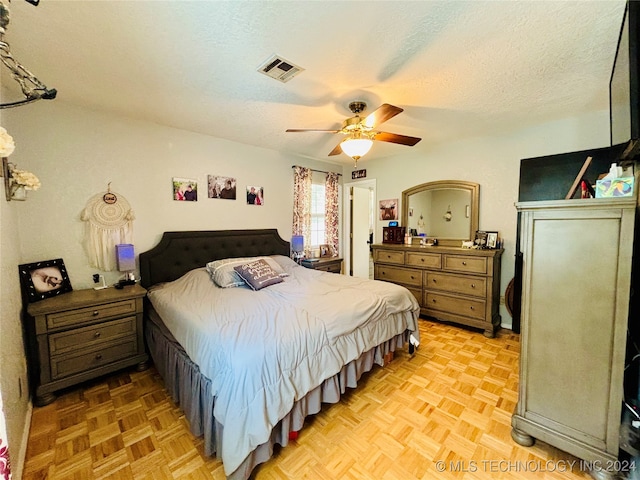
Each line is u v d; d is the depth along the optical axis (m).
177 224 3.04
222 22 1.40
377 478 1.38
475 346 2.87
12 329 1.60
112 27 1.42
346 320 1.91
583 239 1.34
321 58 1.71
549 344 1.46
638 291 1.31
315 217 4.64
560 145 2.82
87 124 2.45
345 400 2.00
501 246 3.29
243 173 3.61
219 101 2.32
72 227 2.40
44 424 1.75
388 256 3.96
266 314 1.85
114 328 2.25
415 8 1.31
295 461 1.48
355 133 2.26
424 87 2.09
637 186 1.44
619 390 1.27
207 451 1.46
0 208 1.49
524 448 1.55
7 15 0.90
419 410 1.88
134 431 1.69
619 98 1.54
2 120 1.89
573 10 1.32
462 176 3.57
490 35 1.50
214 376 1.43
